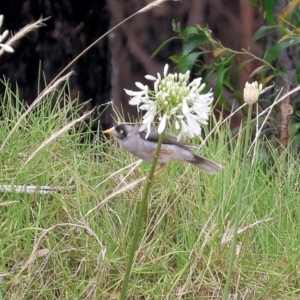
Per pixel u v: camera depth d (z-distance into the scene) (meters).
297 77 12.29
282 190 10.45
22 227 9.28
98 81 14.07
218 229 9.11
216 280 9.01
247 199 9.98
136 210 9.70
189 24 23.89
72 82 13.85
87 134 11.32
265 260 9.32
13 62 13.41
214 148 10.59
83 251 9.05
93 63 13.96
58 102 10.88
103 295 8.56
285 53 13.50
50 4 13.44
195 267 8.73
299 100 13.24
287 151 11.06
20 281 8.52
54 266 8.77
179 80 6.12
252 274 9.07
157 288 8.76
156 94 6.03
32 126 10.60
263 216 9.92
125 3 23.84
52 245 9.04
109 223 9.38
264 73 13.04
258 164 10.74
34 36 13.45
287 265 9.09
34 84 13.63
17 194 9.34
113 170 10.21
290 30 12.95
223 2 23.78
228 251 9.19
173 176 9.94
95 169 10.27
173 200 9.69
